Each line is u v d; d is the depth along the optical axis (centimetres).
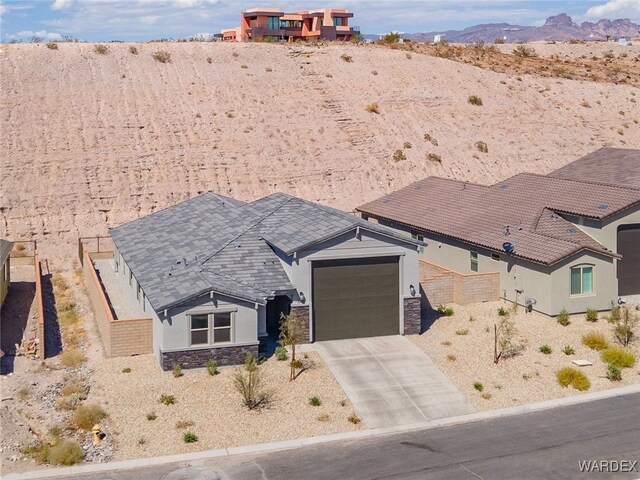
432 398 2294
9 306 3222
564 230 3281
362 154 5572
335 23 10050
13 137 4966
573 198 3438
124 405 2217
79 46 6138
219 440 2034
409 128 5991
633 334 2822
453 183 4309
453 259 3584
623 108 6975
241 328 2491
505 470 1856
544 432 2077
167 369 2441
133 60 6094
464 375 2452
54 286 3550
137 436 2048
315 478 1830
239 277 2677
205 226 3256
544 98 6869
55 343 2756
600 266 3038
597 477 1812
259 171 5188
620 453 1938
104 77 5791
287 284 2684
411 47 7825
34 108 5269
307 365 2505
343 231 2702
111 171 4872
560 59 8938
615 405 2261
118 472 1873
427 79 6731
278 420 2145
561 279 2977
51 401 2258
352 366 2508
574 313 3022
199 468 1891
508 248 3130
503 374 2469
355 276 2758
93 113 5359
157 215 3719
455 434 2073
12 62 5697
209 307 2452
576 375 2411
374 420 2158
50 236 4303
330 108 6012
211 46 6588
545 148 6128
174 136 5316
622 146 6353
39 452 1953
